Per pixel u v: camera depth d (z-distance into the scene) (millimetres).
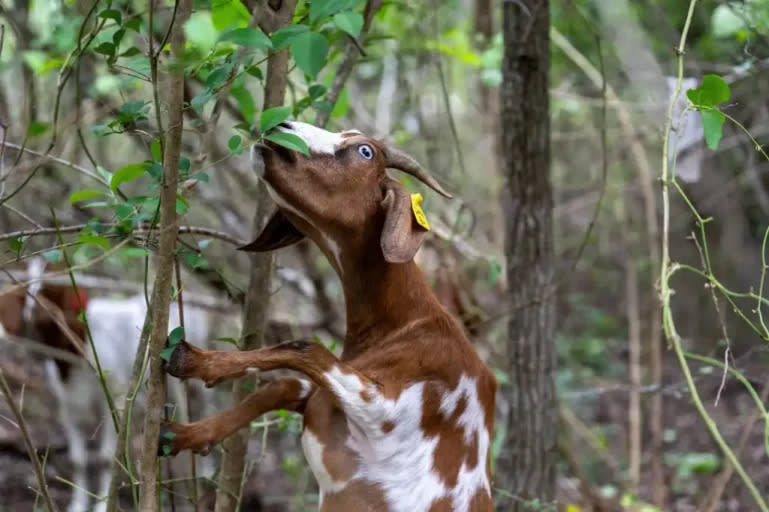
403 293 3688
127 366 8242
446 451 3695
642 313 10859
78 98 4176
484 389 3824
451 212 8891
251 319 4250
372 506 3605
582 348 10695
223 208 7770
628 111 8398
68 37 4484
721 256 10633
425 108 9961
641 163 8609
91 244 3820
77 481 8406
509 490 5852
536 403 5816
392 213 3520
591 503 7586
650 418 9109
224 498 4297
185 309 8164
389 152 3756
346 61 4762
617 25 6574
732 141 7688
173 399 8672
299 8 4324
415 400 3607
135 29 3656
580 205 10977
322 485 3682
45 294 7934
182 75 3285
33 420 9570
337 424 3662
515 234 5762
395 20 7609
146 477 3434
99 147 8039
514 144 5676
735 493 7262
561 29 8312
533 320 5793
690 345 10406
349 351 3770
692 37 8539
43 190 7438
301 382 3732
